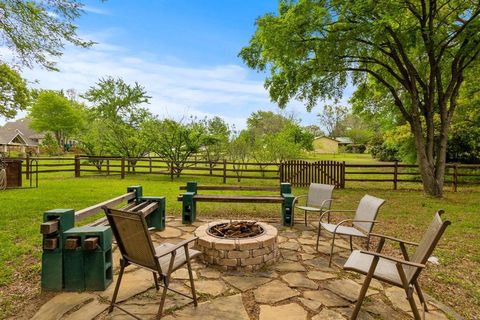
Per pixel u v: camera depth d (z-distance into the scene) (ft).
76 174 41.19
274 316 7.47
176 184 35.01
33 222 16.11
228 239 10.71
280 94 34.04
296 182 35.88
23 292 8.64
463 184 37.99
